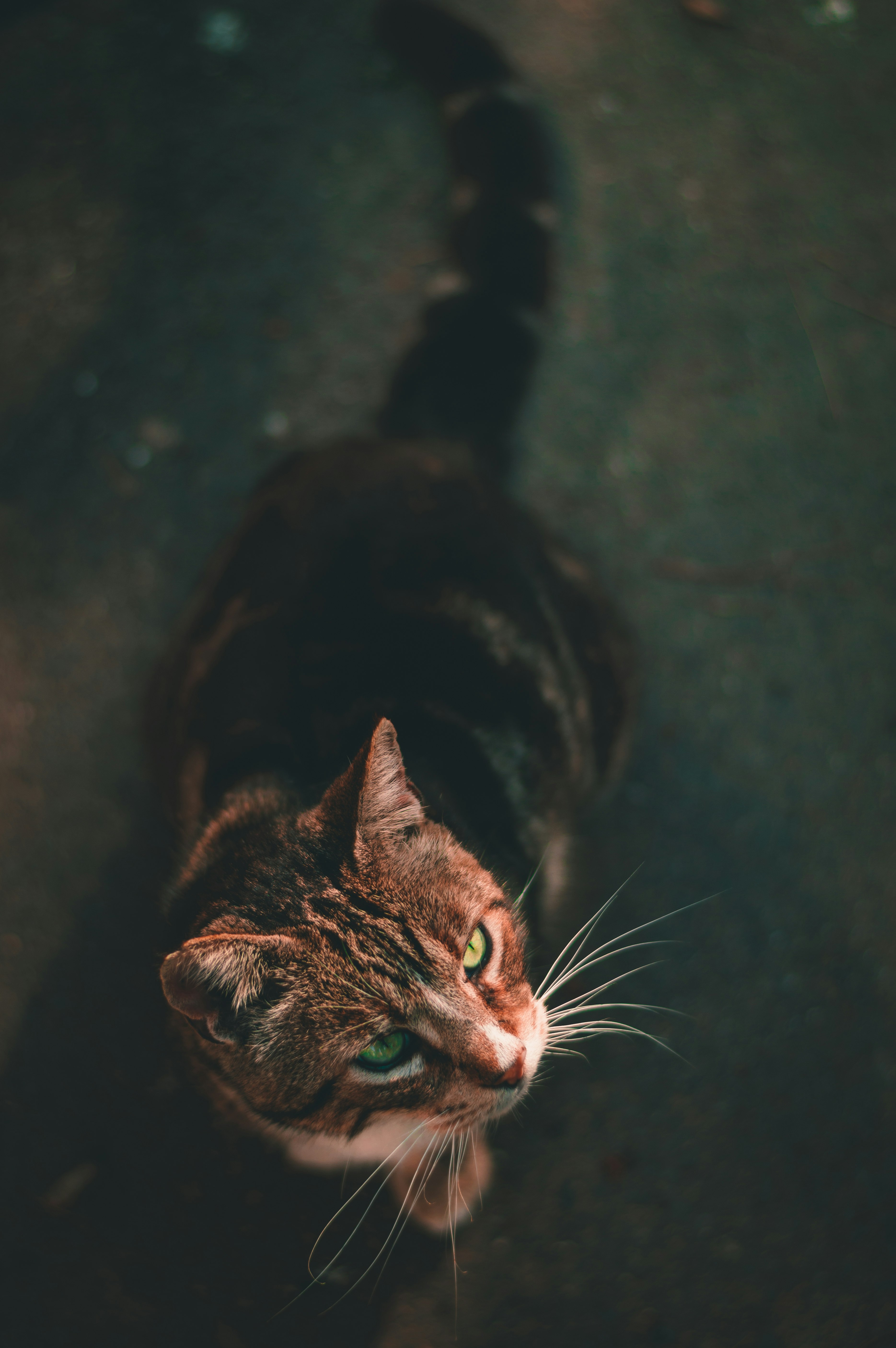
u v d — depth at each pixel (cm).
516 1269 68
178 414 82
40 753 76
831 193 89
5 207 88
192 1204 68
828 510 80
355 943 54
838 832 74
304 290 85
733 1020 71
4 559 79
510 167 79
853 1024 71
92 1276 67
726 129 91
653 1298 67
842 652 77
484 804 60
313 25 94
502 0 94
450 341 73
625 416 82
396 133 91
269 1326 67
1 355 83
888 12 93
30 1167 69
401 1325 67
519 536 66
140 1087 70
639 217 88
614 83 93
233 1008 53
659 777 76
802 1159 69
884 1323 67
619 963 72
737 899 73
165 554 79
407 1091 56
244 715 60
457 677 62
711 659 77
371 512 63
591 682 67
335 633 61
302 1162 67
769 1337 66
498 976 58
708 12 94
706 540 80
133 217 88
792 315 85
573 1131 69
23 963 72
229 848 57
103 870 74
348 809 55
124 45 93
